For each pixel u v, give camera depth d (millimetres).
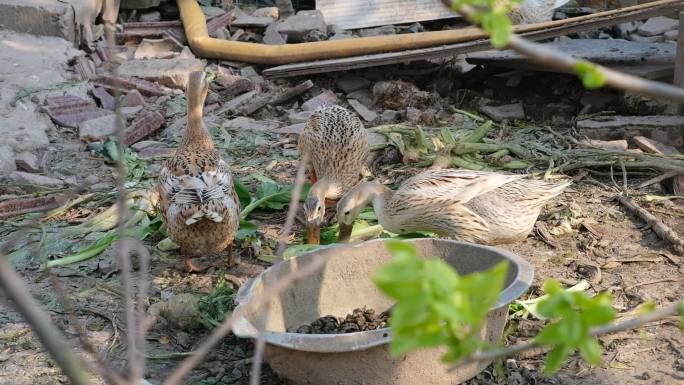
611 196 8703
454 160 9664
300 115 11812
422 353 5117
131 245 7688
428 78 12711
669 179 9047
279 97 12273
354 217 7473
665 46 12328
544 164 9648
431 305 1929
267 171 9883
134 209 8242
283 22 14344
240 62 13375
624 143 10094
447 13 15273
